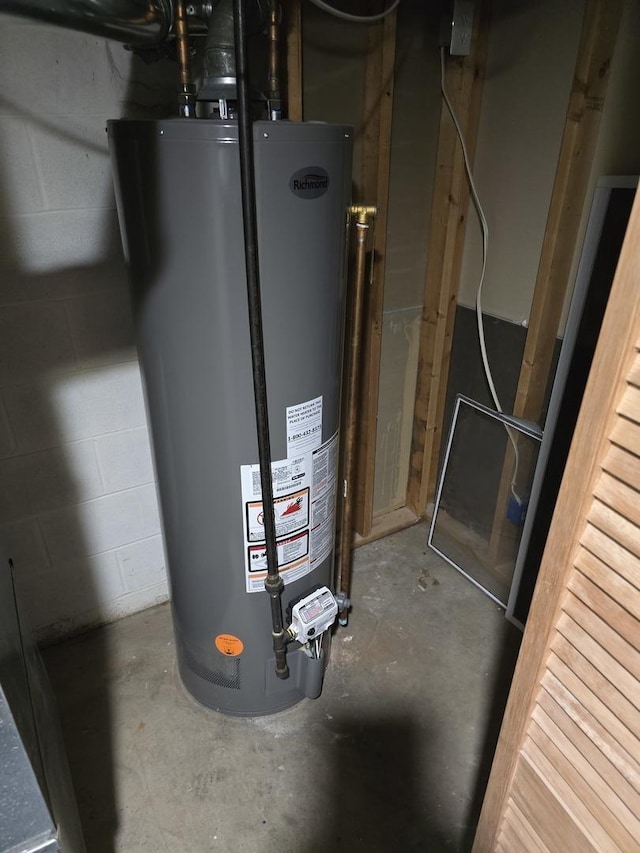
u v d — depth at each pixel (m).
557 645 0.67
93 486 1.54
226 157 0.85
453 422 1.94
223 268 0.93
